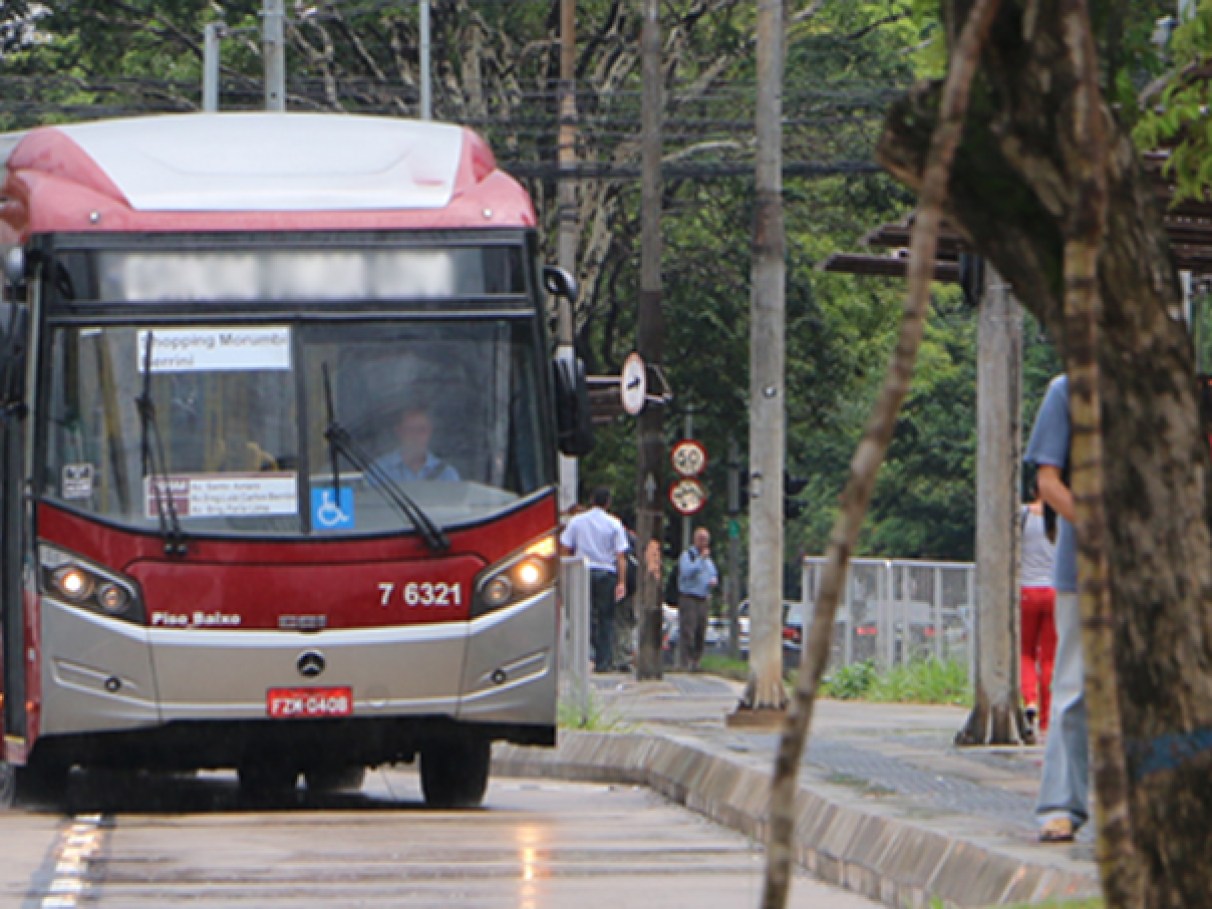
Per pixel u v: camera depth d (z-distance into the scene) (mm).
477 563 45000
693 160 140625
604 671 106125
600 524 105188
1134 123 17031
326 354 45094
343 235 45531
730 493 179125
